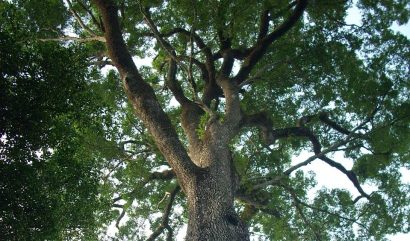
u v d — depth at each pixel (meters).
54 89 6.80
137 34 14.13
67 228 7.68
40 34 12.16
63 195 7.26
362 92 13.27
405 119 13.02
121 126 13.76
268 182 11.82
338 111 14.44
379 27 13.79
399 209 14.12
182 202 15.63
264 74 14.10
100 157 13.53
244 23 13.02
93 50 13.68
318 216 14.84
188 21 12.51
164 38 14.25
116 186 14.28
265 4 12.14
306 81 14.27
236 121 11.32
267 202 12.62
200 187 8.88
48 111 6.78
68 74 7.07
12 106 6.25
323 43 13.73
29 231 6.49
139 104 10.11
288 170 12.06
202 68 14.30
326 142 14.73
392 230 14.06
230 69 13.52
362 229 14.35
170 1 12.89
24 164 6.36
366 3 13.77
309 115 14.33
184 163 9.27
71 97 7.18
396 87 13.43
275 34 13.13
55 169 7.05
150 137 14.13
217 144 10.05
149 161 14.79
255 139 15.03
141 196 14.60
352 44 13.74
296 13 12.92
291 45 13.78
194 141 10.80
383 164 14.12
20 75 6.48
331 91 14.34
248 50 13.87
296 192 15.06
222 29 12.91
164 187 15.34
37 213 6.51
